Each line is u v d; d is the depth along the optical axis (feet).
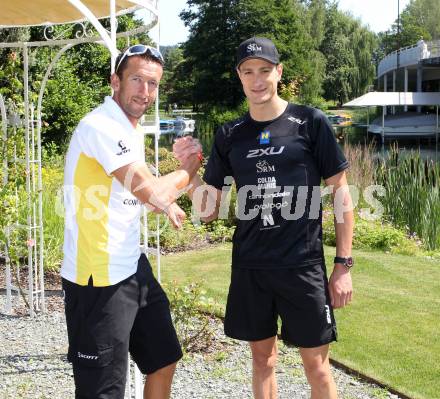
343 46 211.20
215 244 32.58
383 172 38.06
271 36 156.87
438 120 136.36
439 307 20.74
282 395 13.55
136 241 9.39
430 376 14.65
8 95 22.61
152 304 9.52
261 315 10.50
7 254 19.56
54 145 49.16
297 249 10.08
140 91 9.27
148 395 9.66
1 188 19.62
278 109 10.25
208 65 161.07
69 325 9.15
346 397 13.57
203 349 16.38
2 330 18.10
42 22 17.03
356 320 19.20
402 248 30.99
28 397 13.34
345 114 189.26
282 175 10.06
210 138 125.59
